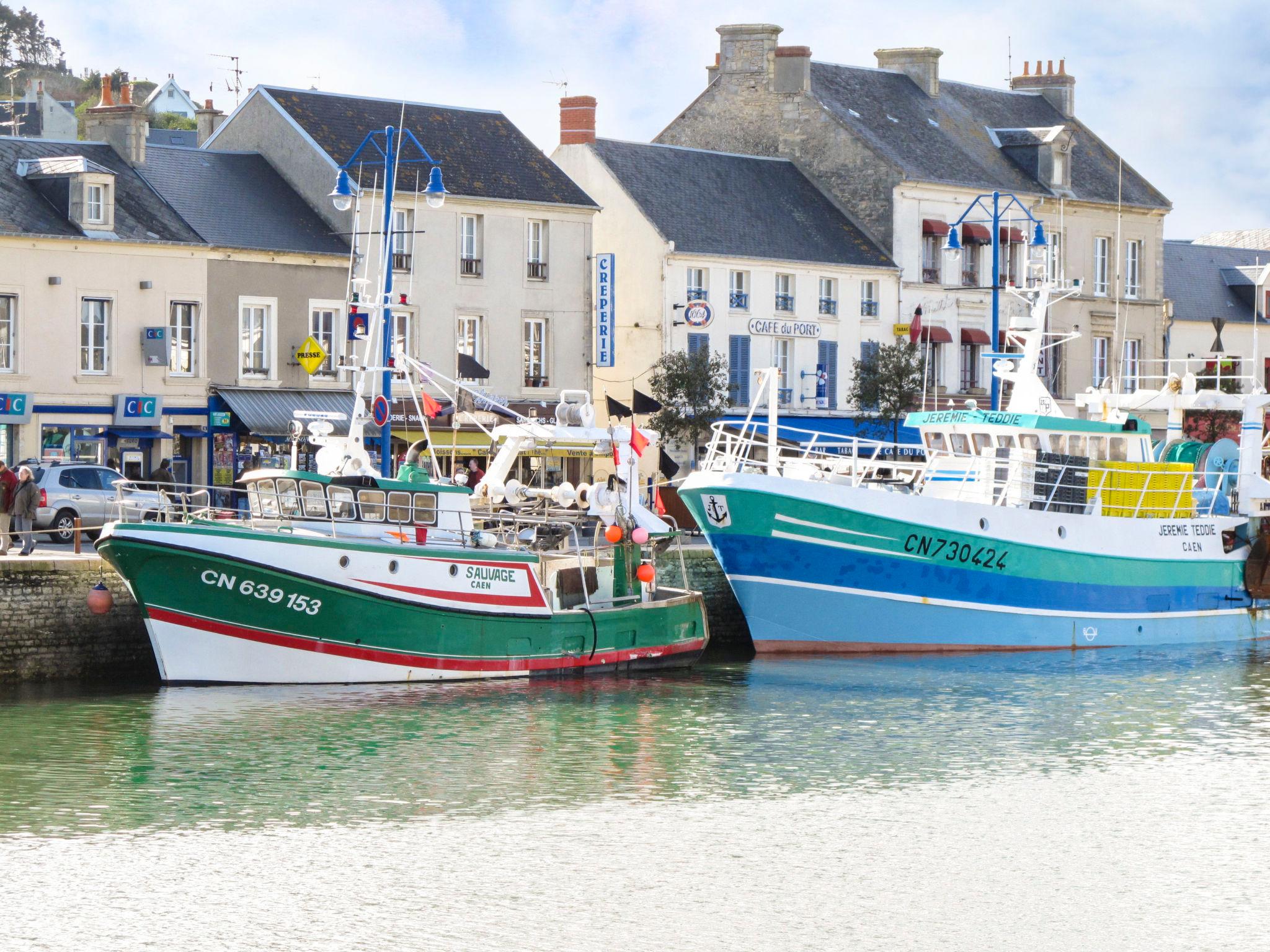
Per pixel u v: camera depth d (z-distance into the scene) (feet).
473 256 202.49
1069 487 134.21
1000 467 133.28
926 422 138.00
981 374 254.68
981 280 254.47
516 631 113.60
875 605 127.95
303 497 109.91
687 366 208.44
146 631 116.98
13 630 111.14
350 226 190.39
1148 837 82.12
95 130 188.55
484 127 213.05
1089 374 267.39
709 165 237.04
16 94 453.58
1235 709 111.34
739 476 124.47
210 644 107.45
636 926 69.77
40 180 175.94
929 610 129.18
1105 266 270.46
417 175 182.91
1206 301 297.94
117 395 174.09
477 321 202.69
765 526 125.18
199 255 180.14
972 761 95.96
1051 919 71.20
